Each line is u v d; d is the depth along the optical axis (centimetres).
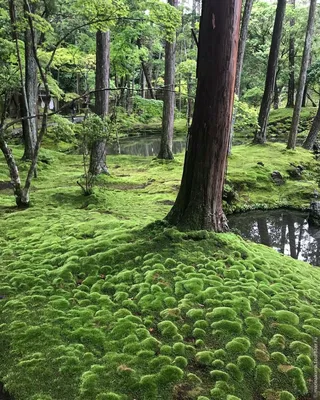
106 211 708
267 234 797
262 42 2427
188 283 375
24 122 1216
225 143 461
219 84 430
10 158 689
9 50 789
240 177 1080
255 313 340
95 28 695
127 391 251
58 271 408
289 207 973
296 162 1316
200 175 465
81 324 320
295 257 684
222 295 360
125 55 1156
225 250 445
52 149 1739
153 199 859
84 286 380
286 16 2323
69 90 2747
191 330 316
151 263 411
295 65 2559
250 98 2906
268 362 285
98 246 455
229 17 410
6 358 283
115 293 368
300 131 2277
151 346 293
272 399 254
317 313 351
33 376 264
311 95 3369
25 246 489
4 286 381
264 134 1669
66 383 258
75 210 695
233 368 274
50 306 346
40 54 965
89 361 278
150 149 2056
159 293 361
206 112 442
